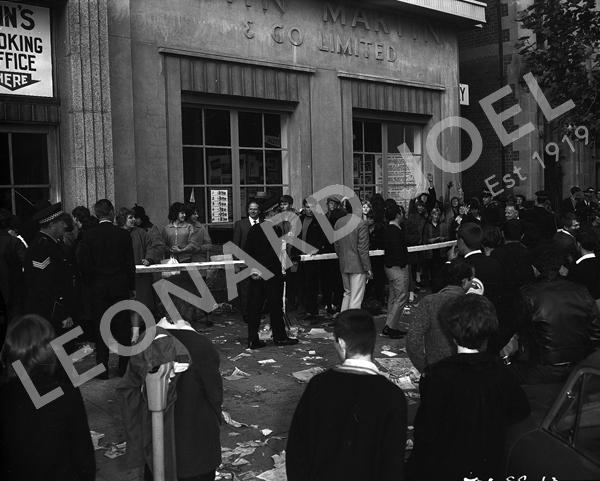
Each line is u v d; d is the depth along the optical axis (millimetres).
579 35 12953
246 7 11500
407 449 4930
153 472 3510
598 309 4699
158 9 10391
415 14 14406
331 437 2848
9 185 9102
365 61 13531
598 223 13984
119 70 9914
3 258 7375
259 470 4785
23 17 9070
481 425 3074
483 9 15406
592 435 3023
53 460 3068
